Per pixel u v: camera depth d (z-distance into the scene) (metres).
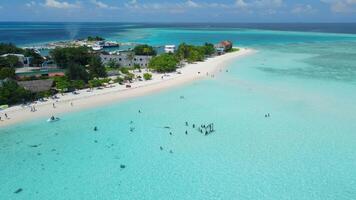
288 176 49.19
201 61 157.50
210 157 55.28
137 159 54.81
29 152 56.81
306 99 87.62
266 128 67.31
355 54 187.00
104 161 54.12
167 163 53.50
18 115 74.19
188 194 45.25
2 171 50.56
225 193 45.34
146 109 80.31
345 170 50.69
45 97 87.25
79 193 45.50
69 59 135.12
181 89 100.31
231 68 137.00
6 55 142.38
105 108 80.81
